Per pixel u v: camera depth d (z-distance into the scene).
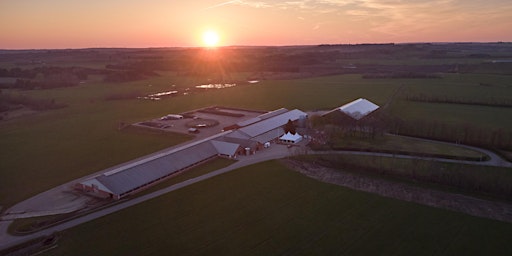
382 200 65.06
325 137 101.06
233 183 72.44
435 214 59.97
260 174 77.12
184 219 58.09
